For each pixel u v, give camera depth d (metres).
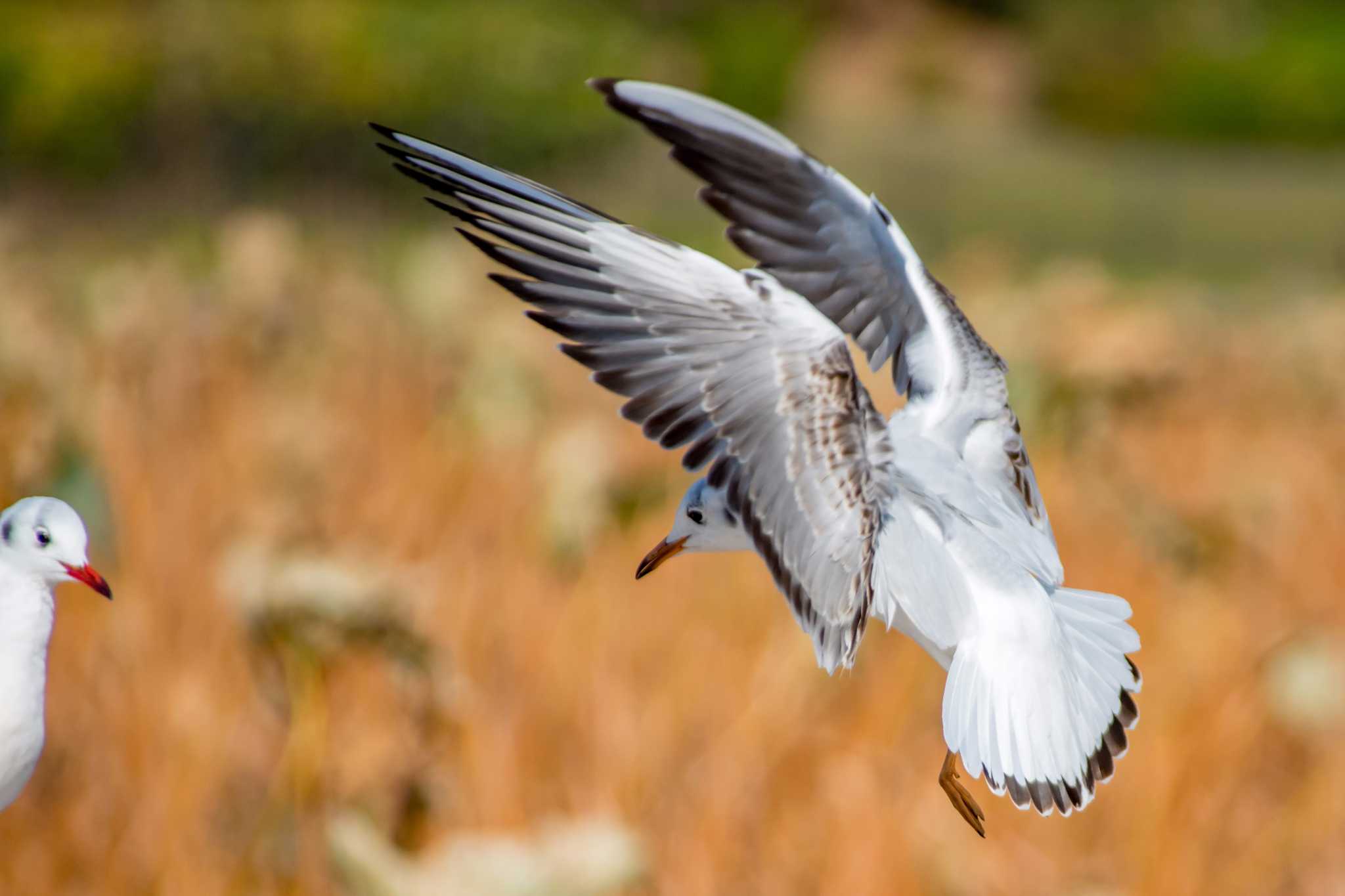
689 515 12.00
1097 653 11.97
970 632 11.91
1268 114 76.12
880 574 11.90
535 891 12.18
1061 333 15.73
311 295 19.92
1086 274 18.41
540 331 18.77
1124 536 14.06
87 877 12.49
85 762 12.62
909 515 11.93
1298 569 14.23
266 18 41.28
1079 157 69.06
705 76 63.34
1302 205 59.03
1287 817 12.73
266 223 20.12
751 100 63.78
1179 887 12.59
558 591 12.98
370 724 12.55
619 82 11.97
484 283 21.70
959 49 81.88
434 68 42.78
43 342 14.95
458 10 45.38
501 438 15.34
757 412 11.84
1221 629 13.01
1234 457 17.58
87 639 12.78
